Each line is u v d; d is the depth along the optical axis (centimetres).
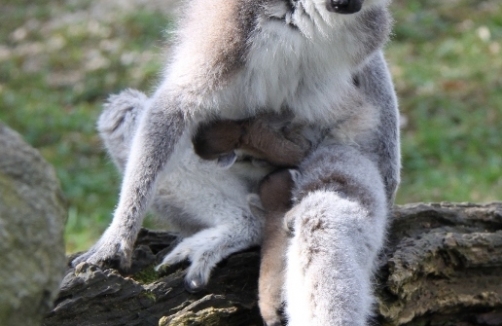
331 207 760
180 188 907
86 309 775
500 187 1700
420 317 872
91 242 1534
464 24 2612
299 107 898
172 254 854
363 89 966
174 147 866
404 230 916
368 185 830
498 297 888
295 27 840
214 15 852
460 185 1714
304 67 872
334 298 725
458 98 2125
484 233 899
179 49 900
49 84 2422
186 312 799
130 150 883
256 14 837
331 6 817
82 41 2702
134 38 2683
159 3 2939
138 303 796
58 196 577
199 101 859
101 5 2981
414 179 1777
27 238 551
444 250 884
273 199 853
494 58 2356
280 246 788
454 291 883
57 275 566
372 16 881
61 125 2136
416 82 2216
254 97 871
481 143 1905
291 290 749
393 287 836
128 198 842
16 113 2208
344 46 869
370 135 946
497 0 2764
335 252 738
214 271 848
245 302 830
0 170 553
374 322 828
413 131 1984
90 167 1920
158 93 881
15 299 539
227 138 874
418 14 2688
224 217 890
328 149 888
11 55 2648
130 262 830
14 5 3045
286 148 880
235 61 843
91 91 2344
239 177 916
